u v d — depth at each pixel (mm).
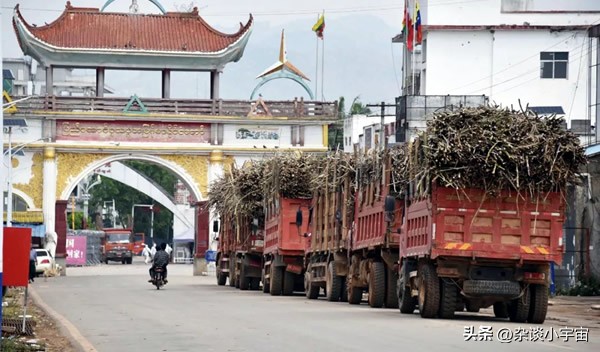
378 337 21328
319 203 39562
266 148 71438
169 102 71375
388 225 30406
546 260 25625
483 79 68500
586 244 43156
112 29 71438
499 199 25562
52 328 26031
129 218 146750
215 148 71188
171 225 148875
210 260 72250
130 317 28422
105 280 61219
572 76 68438
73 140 70375
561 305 36594
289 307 32719
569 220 43656
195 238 72875
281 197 42438
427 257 26344
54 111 69500
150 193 112875
